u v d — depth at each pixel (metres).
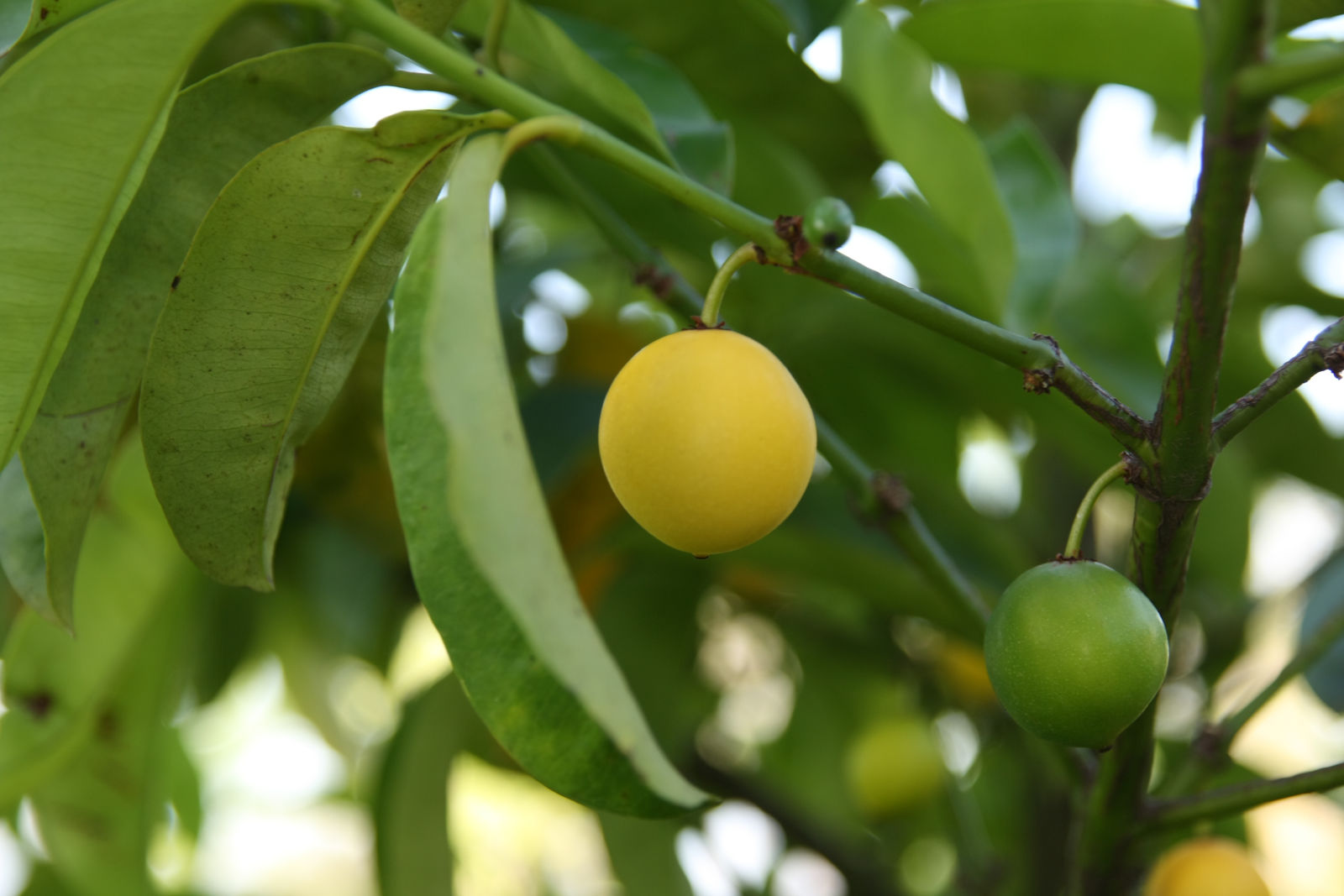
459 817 0.73
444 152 0.28
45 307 0.29
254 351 0.29
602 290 0.57
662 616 0.50
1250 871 0.38
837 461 0.34
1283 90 0.24
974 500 0.66
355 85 0.30
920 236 0.43
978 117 0.59
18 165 0.28
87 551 0.38
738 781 0.53
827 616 0.57
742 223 0.27
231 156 0.30
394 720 0.53
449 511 0.25
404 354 0.25
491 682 0.25
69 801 0.41
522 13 0.31
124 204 0.28
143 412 0.28
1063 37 0.40
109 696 0.40
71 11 0.29
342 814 0.82
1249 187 0.25
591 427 0.43
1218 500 0.48
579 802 0.25
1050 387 0.28
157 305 0.30
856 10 0.38
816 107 0.41
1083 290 0.44
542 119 0.26
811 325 0.48
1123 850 0.32
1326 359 0.28
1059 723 0.28
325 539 0.50
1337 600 0.43
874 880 0.52
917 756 0.56
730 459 0.27
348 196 0.28
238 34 0.41
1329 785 0.30
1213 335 0.26
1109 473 0.28
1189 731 0.55
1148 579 0.29
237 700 0.77
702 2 0.39
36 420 0.29
